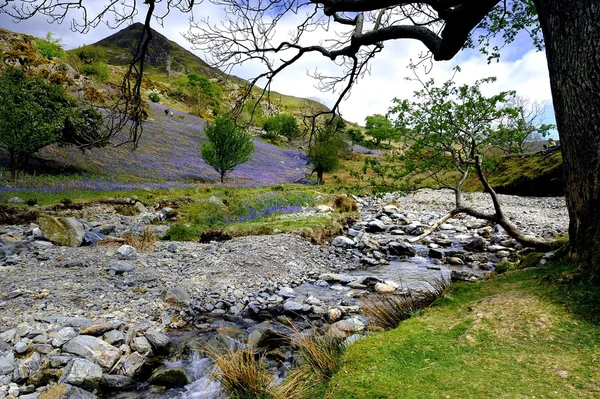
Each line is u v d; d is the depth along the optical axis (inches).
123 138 1291.8
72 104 961.5
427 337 136.1
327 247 509.0
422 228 633.6
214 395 174.9
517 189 1008.2
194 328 259.1
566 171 150.4
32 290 283.9
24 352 199.3
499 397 95.5
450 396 98.9
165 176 1122.7
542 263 205.0
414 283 357.4
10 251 379.2
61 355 195.6
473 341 126.9
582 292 132.6
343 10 185.9
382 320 194.5
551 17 147.5
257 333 240.5
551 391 95.1
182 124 1900.8
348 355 134.0
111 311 266.5
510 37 258.4
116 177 997.2
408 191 275.7
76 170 975.0
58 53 1931.6
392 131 257.3
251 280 358.6
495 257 450.0
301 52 243.3
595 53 132.6
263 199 809.5
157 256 412.2
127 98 229.9
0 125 737.0
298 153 2135.8
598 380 96.0
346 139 1563.7
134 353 210.5
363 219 734.5
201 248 458.9
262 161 1722.4
